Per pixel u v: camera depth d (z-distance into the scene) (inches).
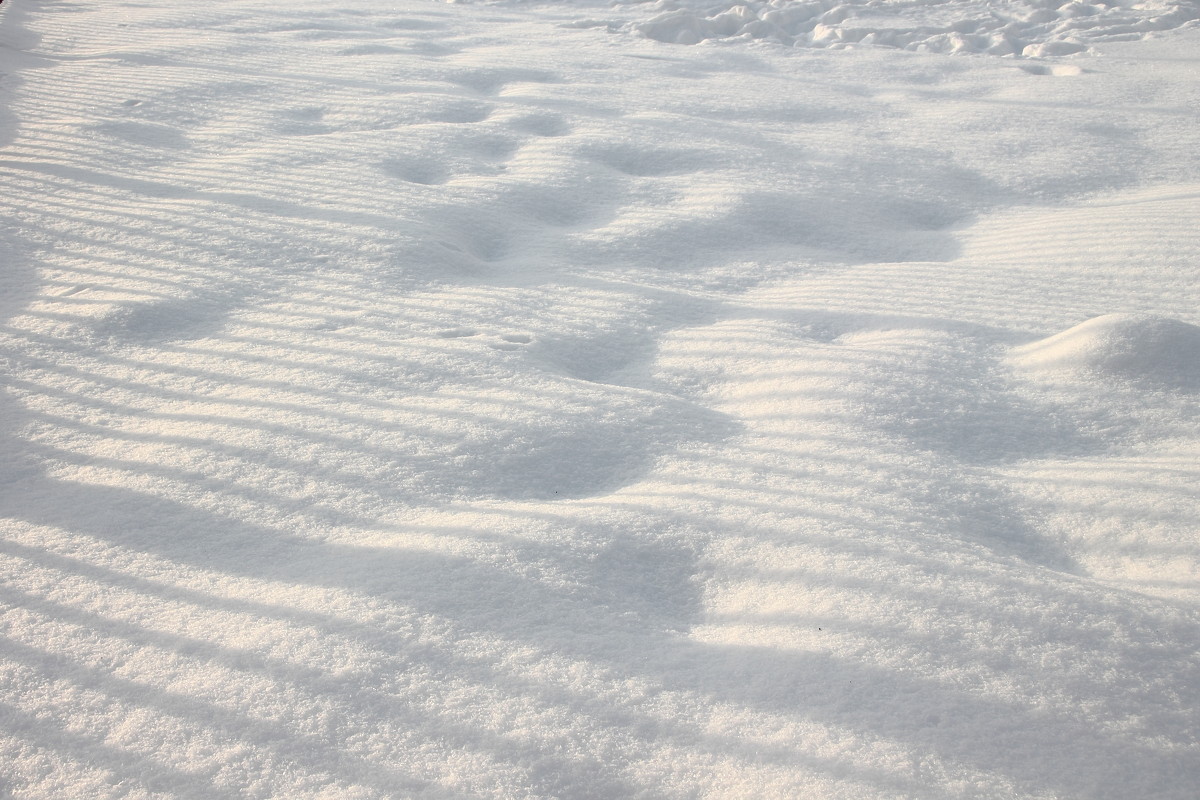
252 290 120.0
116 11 366.6
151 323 109.1
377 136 195.2
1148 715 52.7
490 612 62.8
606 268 136.3
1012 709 53.2
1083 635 58.6
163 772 49.3
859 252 148.0
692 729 53.1
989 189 177.3
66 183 157.1
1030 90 257.4
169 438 85.3
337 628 60.3
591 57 300.8
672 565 70.1
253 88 233.9
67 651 58.4
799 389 98.7
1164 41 339.9
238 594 64.6
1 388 94.0
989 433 90.6
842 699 54.6
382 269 127.3
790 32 409.7
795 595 64.7
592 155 189.9
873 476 80.5
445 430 86.9
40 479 79.0
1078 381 99.4
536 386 96.4
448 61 282.7
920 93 260.1
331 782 48.7
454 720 53.1
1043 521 76.2
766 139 206.4
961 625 59.8
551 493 80.0
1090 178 178.9
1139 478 80.0
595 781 49.5
